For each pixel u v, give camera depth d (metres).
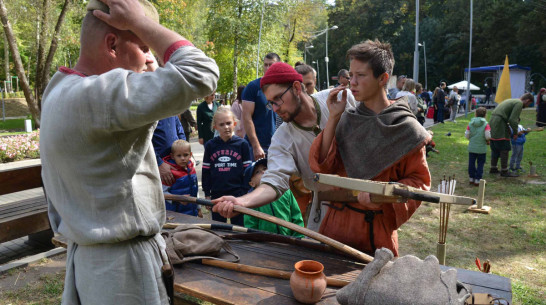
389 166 1.74
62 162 1.19
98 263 1.26
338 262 1.90
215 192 4.01
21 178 4.18
